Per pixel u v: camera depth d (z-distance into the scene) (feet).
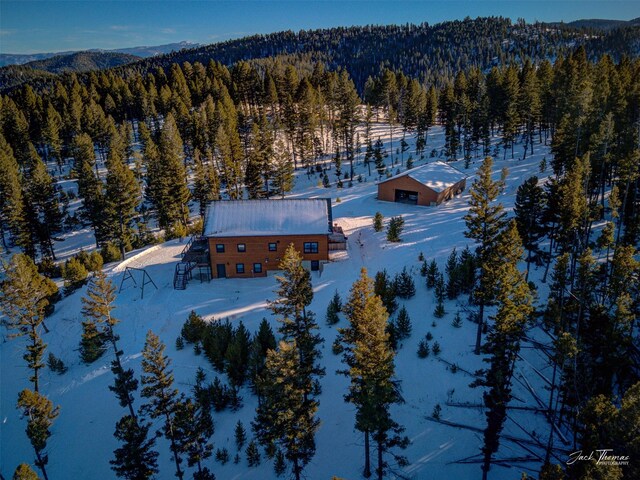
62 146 333.62
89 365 119.24
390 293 116.88
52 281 167.02
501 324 78.59
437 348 105.91
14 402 114.11
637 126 166.71
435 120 405.18
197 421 83.25
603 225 155.74
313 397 99.71
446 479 80.59
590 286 100.68
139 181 272.31
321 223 152.87
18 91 440.45
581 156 174.40
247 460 87.81
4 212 195.72
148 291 147.43
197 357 115.14
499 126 318.45
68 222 238.27
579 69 283.38
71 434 100.53
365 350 69.87
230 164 241.76
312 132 301.63
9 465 97.66
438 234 164.96
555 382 95.91
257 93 389.60
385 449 78.95
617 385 88.69
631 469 52.80
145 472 77.05
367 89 445.78
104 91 428.56
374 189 238.27
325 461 86.33
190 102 368.89
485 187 107.24
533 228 127.13
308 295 93.30
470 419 90.48
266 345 107.96
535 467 80.23
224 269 152.05
